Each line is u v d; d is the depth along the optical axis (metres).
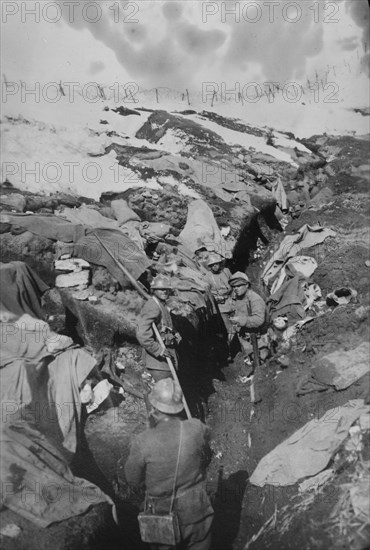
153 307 5.34
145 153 8.31
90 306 5.91
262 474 5.07
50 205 6.95
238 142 9.12
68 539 4.55
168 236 7.29
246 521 4.89
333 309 6.42
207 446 4.50
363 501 4.60
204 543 4.44
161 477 4.26
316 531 4.59
